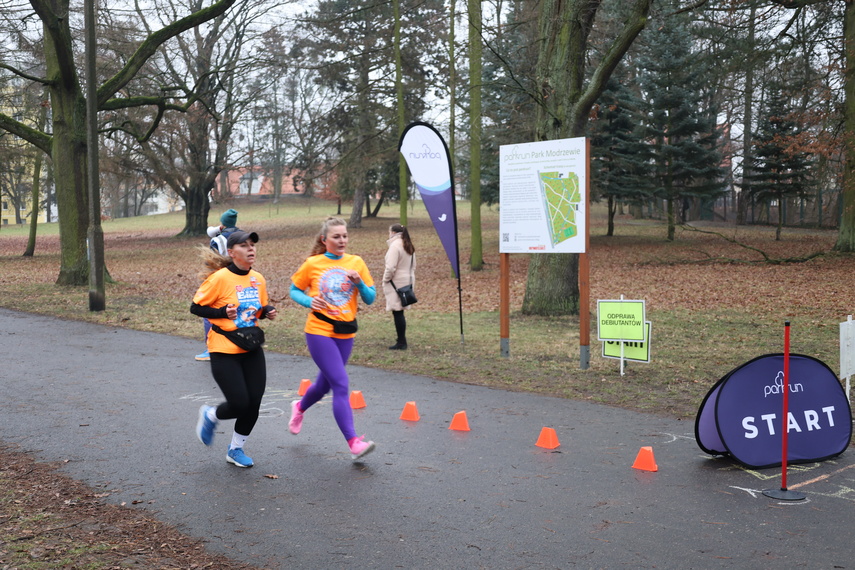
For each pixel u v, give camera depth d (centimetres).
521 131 2734
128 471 520
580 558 377
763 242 3366
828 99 2302
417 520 430
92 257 1493
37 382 826
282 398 768
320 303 538
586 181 912
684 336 1143
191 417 677
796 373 563
